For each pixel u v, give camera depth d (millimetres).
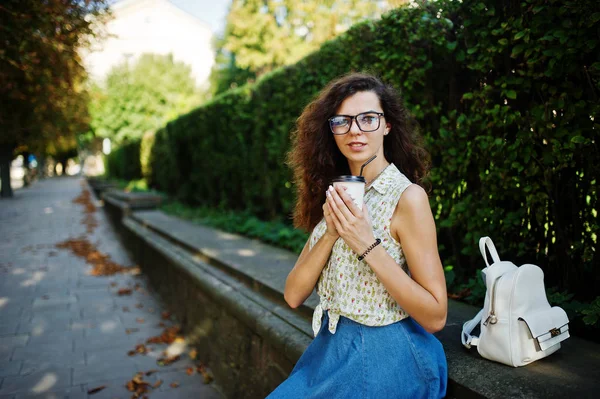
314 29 18188
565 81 2162
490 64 2535
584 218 2270
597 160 2139
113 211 11977
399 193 1409
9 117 7832
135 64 30031
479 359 1620
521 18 2287
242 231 5957
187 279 4559
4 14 4180
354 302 1445
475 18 2580
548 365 1554
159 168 14422
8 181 22328
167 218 8344
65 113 10438
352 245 1360
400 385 1407
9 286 6570
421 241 1363
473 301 2471
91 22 4801
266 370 2742
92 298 6004
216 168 8719
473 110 2725
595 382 1428
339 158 1785
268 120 6387
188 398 3404
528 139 2357
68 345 4395
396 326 1448
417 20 2943
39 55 4844
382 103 1574
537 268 1578
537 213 2420
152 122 28766
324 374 1477
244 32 19953
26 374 3762
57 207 18156
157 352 4250
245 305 3018
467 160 2791
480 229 2748
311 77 4961
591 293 2283
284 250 4637
